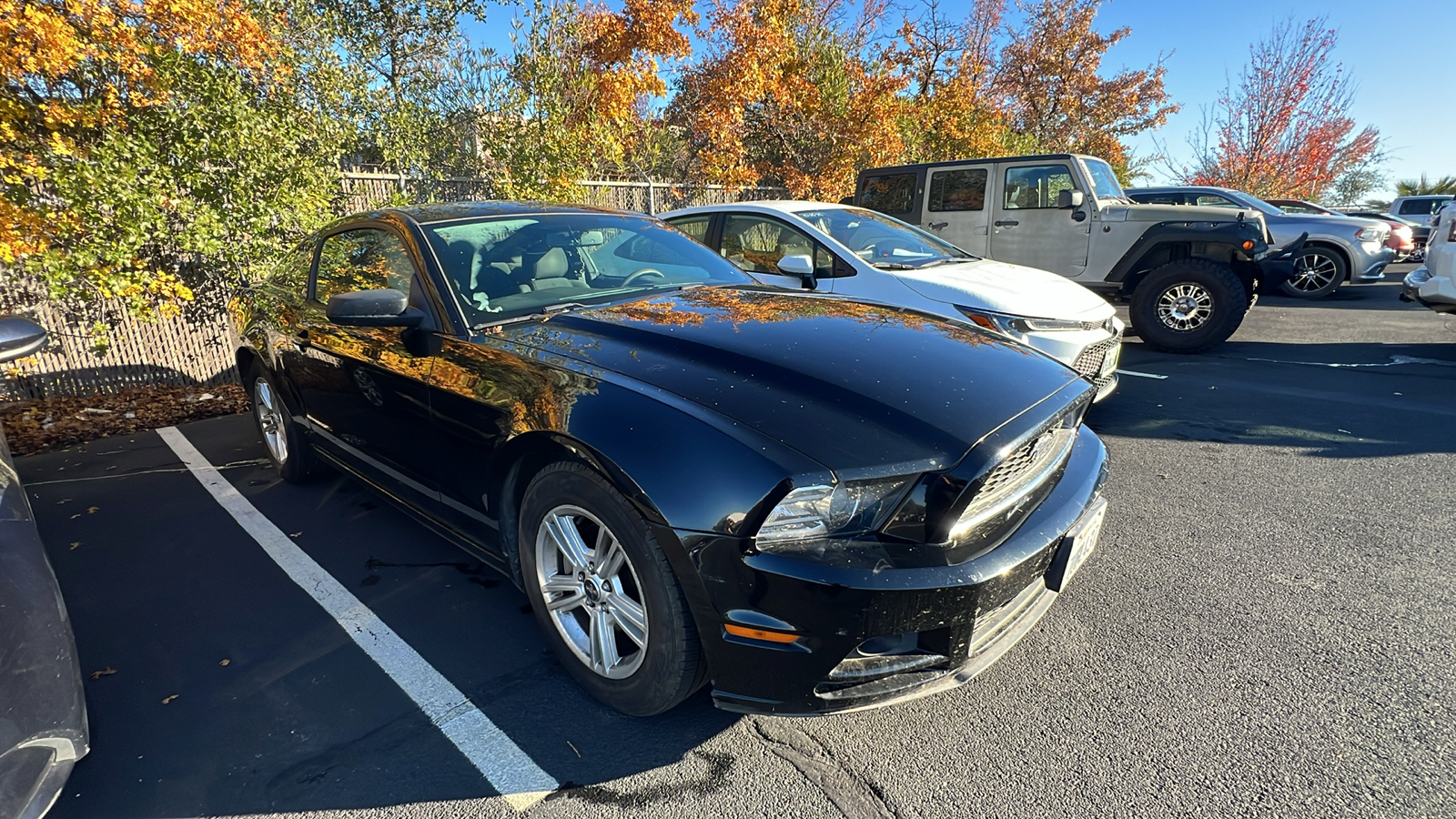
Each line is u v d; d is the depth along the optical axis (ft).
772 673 5.99
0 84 16.24
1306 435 15.65
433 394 8.58
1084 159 25.35
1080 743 6.82
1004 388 7.14
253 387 14.34
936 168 27.20
